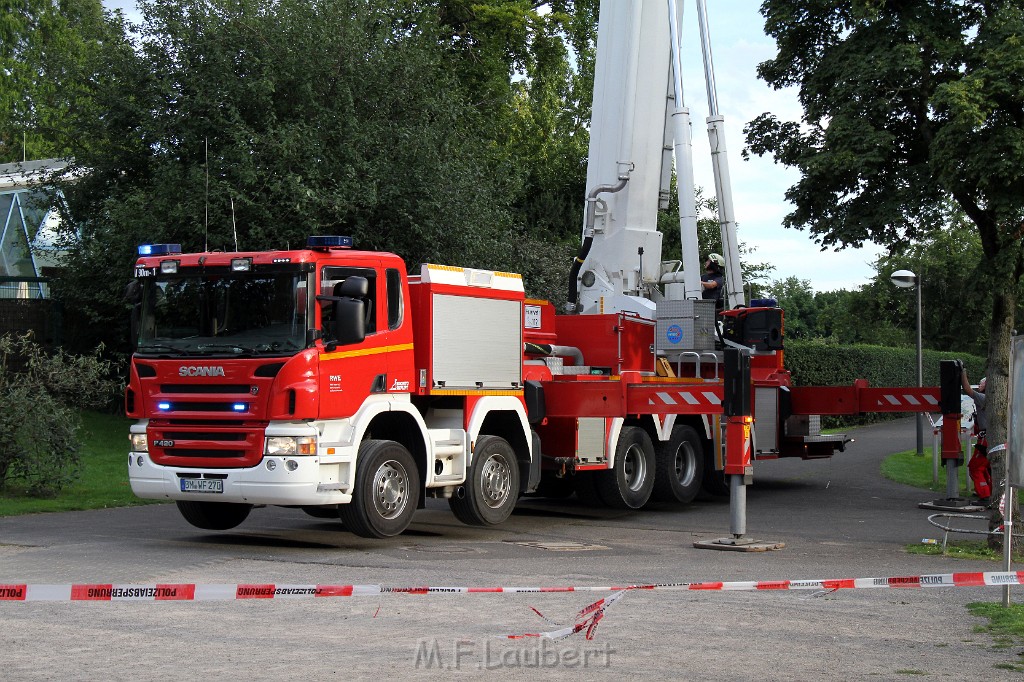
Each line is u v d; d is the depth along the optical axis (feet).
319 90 72.33
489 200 79.10
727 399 38.19
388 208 71.51
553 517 47.65
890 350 130.31
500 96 112.57
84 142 78.54
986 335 157.17
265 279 36.11
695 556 35.63
